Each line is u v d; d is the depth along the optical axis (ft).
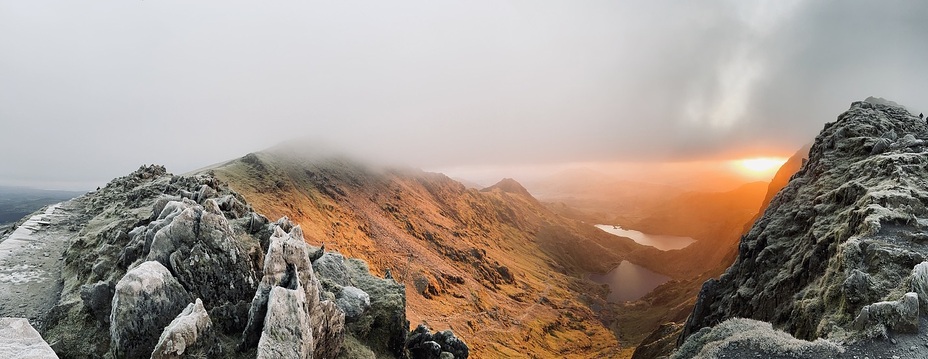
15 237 135.23
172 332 63.00
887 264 115.55
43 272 109.19
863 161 195.21
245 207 128.98
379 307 117.39
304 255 86.99
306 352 70.79
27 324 62.39
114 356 66.39
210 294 78.28
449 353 129.39
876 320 98.58
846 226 146.72
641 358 325.62
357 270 137.28
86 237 117.29
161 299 70.49
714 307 232.53
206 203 95.30
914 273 103.24
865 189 161.27
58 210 175.52
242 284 81.56
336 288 107.86
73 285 92.48
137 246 88.58
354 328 105.29
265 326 68.90
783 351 102.89
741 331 132.98
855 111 276.62
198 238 81.46
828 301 122.11
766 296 173.37
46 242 133.18
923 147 187.32
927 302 98.63
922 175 159.02
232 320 76.18
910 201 138.31
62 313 76.79
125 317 66.39
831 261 138.62
